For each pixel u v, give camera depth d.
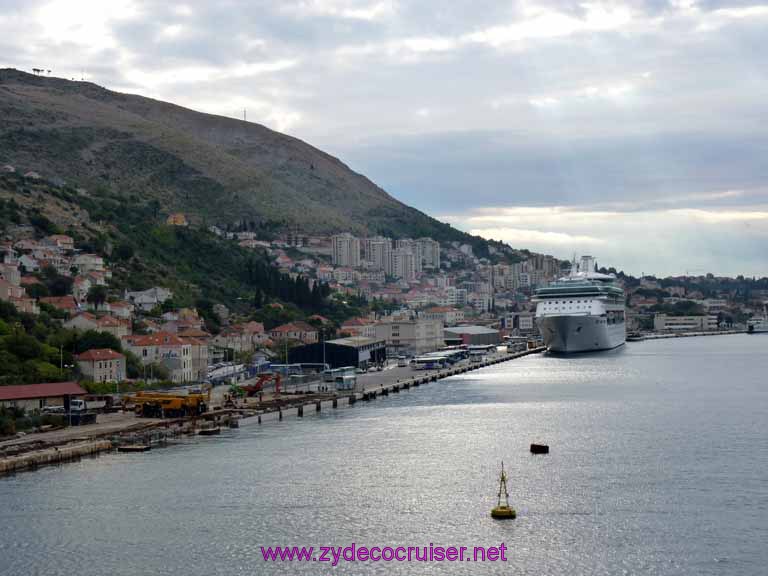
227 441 176.25
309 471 148.38
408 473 147.00
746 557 106.44
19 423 182.00
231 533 116.94
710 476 142.50
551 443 172.50
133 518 122.81
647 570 103.69
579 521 120.44
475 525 119.69
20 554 110.12
